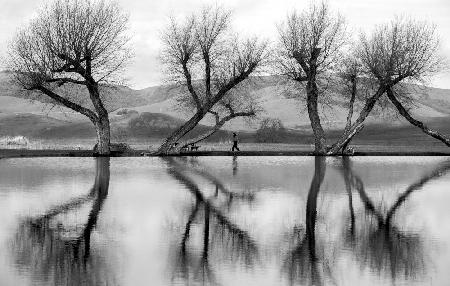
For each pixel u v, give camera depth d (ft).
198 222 69.41
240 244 57.52
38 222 67.97
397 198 92.38
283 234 62.64
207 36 207.21
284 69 219.82
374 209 80.94
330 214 76.18
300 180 119.75
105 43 198.80
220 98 208.85
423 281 44.88
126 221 69.31
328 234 62.85
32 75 188.24
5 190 98.02
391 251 54.65
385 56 216.74
